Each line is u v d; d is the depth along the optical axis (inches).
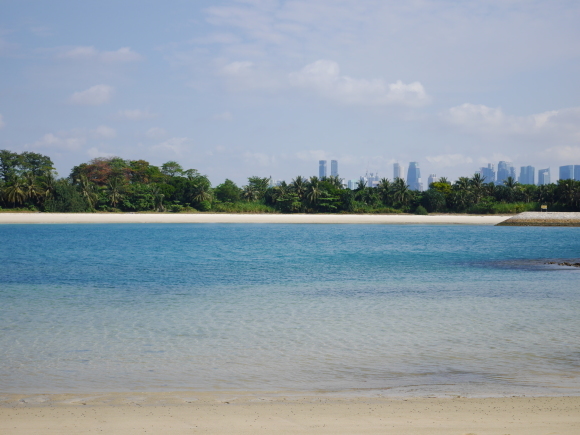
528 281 1110.4
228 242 2476.6
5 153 6761.8
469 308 769.6
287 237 2928.2
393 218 5265.8
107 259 1612.9
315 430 267.1
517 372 431.5
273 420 286.2
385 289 983.6
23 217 4473.4
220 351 510.0
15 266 1401.3
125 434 260.8
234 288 995.3
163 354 497.7
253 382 404.8
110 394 364.5
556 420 284.0
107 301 831.1
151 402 338.6
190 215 5118.1
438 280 1127.0
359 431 264.7
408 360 474.9
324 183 6235.2
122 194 5482.3
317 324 647.1
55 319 675.4
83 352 505.0
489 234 3412.9
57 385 395.2
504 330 610.2
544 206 4980.3
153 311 739.4
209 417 292.7
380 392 371.6
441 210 6200.8
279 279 1143.0
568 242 2625.5
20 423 279.7
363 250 2049.7
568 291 954.7
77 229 3592.5
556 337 571.8
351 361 472.1
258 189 6279.5
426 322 658.8
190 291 952.3
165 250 1983.3
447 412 303.1
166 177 6761.8
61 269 1330.0
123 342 547.8
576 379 407.8
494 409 310.0
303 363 464.8
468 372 433.1
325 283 1075.3
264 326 633.6
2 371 435.8
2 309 751.7
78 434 260.4
